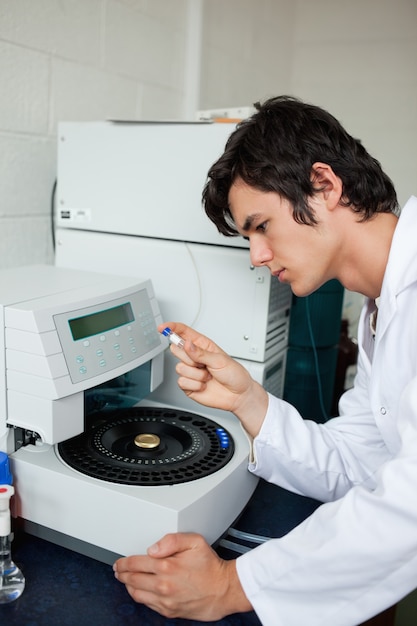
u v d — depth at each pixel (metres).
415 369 0.77
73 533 0.78
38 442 0.86
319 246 0.80
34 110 1.28
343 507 0.66
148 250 1.15
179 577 0.68
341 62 2.54
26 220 1.31
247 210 0.79
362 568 0.63
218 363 0.88
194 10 1.83
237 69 2.17
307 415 1.39
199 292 1.11
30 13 1.23
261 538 0.86
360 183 0.79
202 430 0.95
